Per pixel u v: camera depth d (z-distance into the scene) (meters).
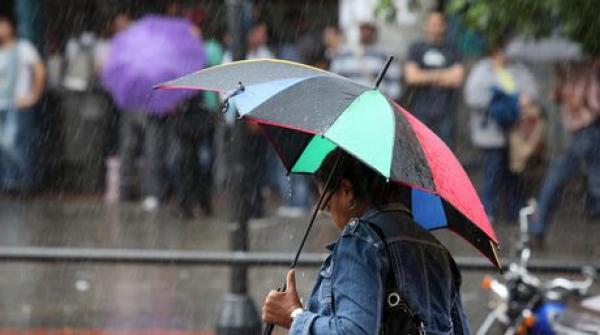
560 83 32.41
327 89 10.12
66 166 40.25
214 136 35.78
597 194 33.25
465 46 33.62
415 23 35.97
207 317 23.62
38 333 22.27
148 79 34.47
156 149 36.38
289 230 32.88
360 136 9.56
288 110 9.91
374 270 9.99
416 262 10.20
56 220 34.69
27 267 28.22
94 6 41.00
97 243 30.86
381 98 10.08
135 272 27.88
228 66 10.86
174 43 34.47
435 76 34.34
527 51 36.47
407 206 11.02
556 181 31.50
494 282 17.22
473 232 11.09
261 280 26.39
